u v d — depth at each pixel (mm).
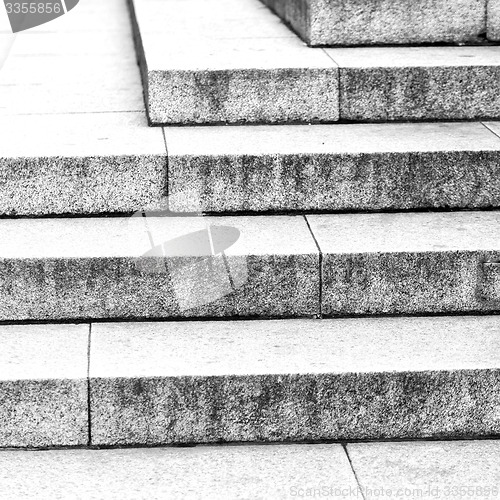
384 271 3188
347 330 3133
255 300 3195
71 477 2795
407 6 4016
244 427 2938
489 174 3451
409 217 3428
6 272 3135
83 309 3178
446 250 3180
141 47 4164
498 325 3156
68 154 3391
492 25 4047
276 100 3721
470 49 4004
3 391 2883
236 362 2959
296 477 2795
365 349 3023
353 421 2945
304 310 3209
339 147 3469
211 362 2959
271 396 2920
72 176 3400
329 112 3742
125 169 3404
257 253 3168
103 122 3719
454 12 4035
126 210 3438
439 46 4062
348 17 4016
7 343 3049
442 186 3459
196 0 5012
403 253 3176
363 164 3430
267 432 2943
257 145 3488
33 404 2896
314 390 2920
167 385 2902
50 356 2982
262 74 3691
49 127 3656
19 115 3785
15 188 3395
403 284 3199
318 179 3438
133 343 3059
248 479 2787
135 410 2914
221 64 3742
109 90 4086
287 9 4418
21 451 2906
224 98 3707
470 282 3203
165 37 4188
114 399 2904
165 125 3705
